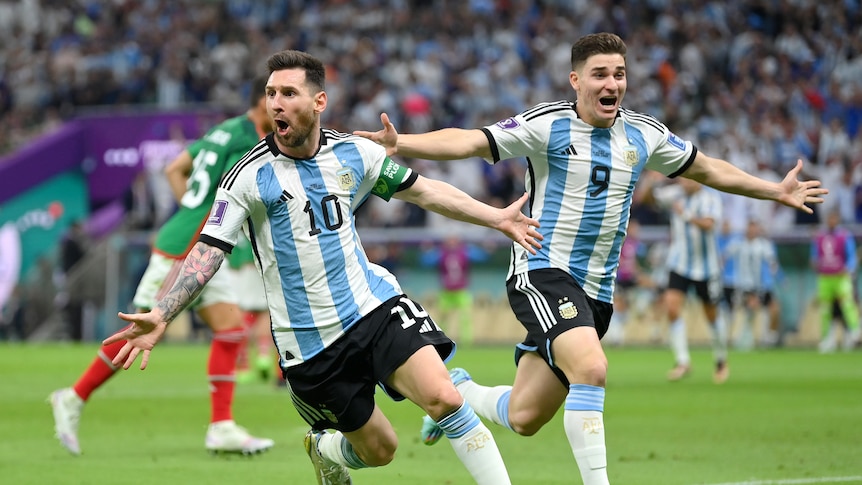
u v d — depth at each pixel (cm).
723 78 9300
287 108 1684
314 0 10244
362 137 1819
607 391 4288
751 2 9569
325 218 1731
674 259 4797
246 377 4878
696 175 2105
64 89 9850
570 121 2012
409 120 8838
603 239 2019
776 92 8925
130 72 9869
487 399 2200
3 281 8462
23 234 8669
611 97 1981
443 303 7519
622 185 2020
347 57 9412
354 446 1825
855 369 5419
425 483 2261
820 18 9400
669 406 3741
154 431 3164
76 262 8094
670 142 2070
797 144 8412
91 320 8081
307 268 1723
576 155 2003
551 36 9494
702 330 7456
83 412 3616
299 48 9850
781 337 7419
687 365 4797
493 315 7644
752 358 6316
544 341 1933
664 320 7494
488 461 1691
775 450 2720
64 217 8912
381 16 9869
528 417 2053
